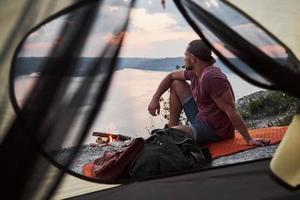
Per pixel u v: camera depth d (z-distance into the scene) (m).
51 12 1.04
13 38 1.04
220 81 2.00
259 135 2.04
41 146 1.04
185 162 1.70
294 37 1.61
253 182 1.54
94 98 1.12
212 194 1.47
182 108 2.26
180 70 2.29
